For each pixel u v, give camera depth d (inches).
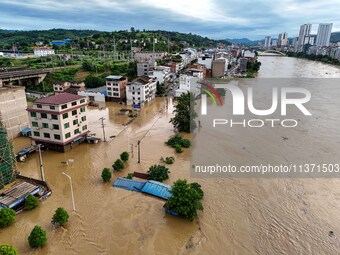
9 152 1551.4
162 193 1437.0
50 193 1467.8
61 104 1902.1
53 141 1995.6
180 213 1246.9
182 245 1129.4
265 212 1352.1
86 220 1262.3
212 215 1320.1
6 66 5187.0
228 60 6904.5
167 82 4675.2
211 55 6943.9
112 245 1118.4
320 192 1525.6
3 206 1278.3
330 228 1247.5
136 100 3474.4
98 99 3636.8
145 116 3024.1
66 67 5590.6
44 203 1395.2
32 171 1744.6
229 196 1480.1
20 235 1163.9
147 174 1647.4
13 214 1236.5
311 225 1266.0
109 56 7647.6
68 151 2046.0
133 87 3437.5
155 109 3321.9
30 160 1898.4
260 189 1552.7
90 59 6850.4
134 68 5137.8
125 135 2413.9
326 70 7283.5
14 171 1608.0
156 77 4163.4
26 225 1225.4
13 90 2266.2
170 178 1656.0
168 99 3848.4
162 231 1201.4
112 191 1499.8
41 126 1988.2
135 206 1366.9
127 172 1723.7
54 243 1120.8
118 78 3612.2
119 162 1722.4
